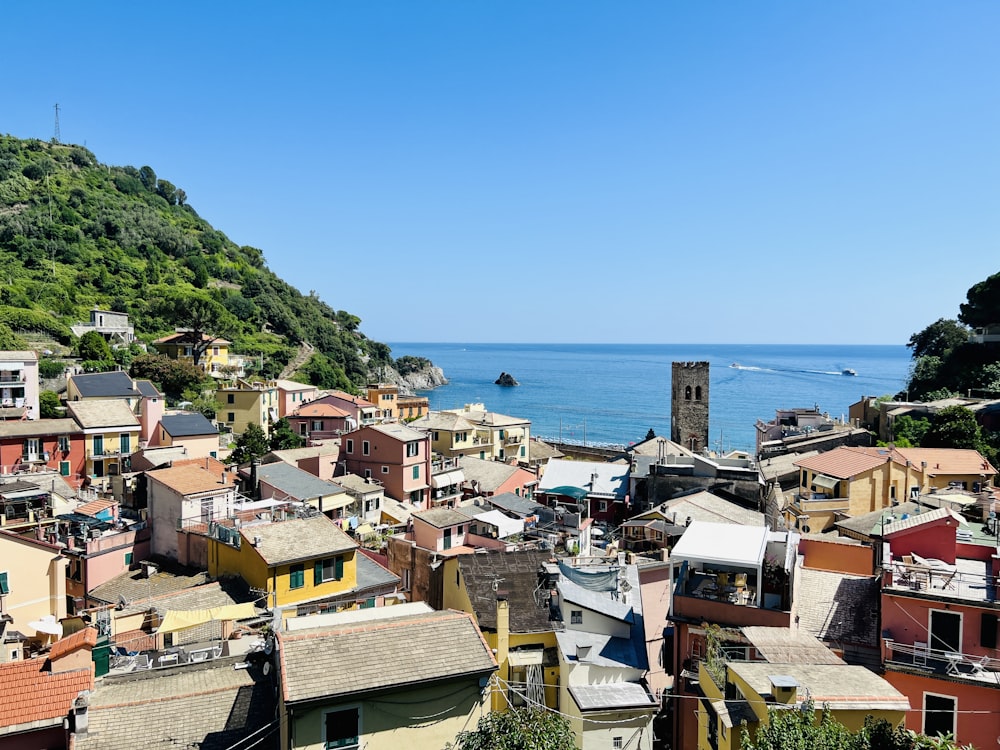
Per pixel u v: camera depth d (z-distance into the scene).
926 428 95.38
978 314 127.56
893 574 33.03
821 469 71.56
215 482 60.72
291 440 108.94
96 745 23.55
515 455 128.88
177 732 24.59
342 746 22.92
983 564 35.12
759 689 24.94
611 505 88.50
